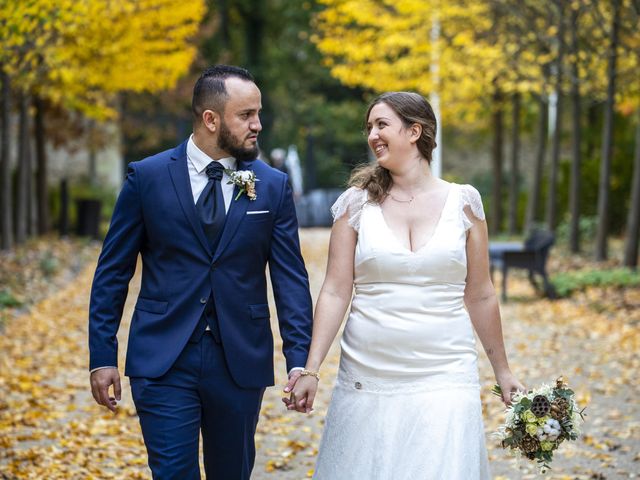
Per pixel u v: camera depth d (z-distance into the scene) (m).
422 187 3.76
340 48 17.59
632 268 14.08
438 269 3.64
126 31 15.13
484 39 15.54
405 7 16.33
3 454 5.71
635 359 8.84
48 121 22.34
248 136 3.75
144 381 3.64
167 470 3.54
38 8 8.99
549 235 13.01
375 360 3.64
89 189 26.78
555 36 14.10
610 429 6.40
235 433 3.75
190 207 3.72
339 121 41.81
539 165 19.97
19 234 18.05
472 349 3.70
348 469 3.62
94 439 6.20
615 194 20.89
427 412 3.53
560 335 10.34
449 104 18.73
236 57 42.38
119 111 25.00
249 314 3.76
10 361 8.77
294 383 3.69
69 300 13.25
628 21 12.48
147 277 3.78
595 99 15.95
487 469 3.62
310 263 18.38
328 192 31.34
